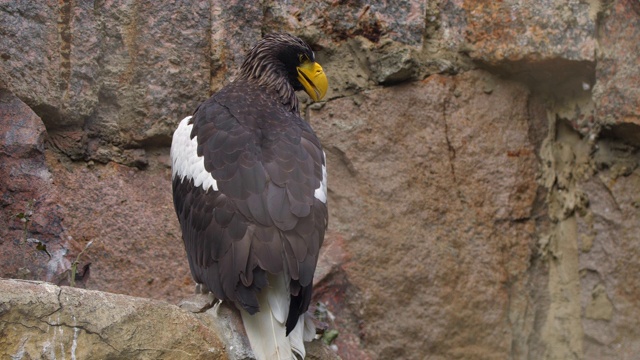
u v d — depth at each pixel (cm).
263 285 731
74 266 901
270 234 745
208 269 764
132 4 996
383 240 1035
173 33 1006
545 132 1099
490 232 1062
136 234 974
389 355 1019
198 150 820
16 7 946
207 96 1014
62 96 963
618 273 1053
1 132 935
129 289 961
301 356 766
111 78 987
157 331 732
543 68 1074
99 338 706
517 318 1062
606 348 1051
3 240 926
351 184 1042
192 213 795
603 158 1075
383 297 1027
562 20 1055
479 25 1081
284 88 949
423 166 1058
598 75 1055
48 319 689
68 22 970
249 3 1034
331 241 1027
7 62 940
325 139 1048
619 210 1060
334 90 1063
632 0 1038
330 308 1014
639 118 1030
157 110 998
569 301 1076
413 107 1067
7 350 671
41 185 946
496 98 1089
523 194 1078
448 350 1035
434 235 1047
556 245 1086
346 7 1071
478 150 1073
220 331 773
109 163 986
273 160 791
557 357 1065
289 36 967
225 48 1021
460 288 1045
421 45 1076
